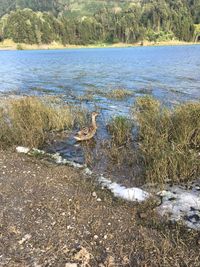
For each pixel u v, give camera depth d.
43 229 6.23
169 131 10.73
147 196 7.44
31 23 129.88
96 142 11.41
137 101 16.14
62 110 13.74
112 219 6.56
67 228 6.27
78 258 5.46
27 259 5.45
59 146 11.09
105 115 14.88
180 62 42.88
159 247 5.71
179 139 10.08
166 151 8.91
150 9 152.62
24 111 12.97
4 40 131.12
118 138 11.27
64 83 26.36
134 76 29.12
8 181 8.11
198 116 10.96
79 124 13.44
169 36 133.12
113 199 7.38
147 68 36.12
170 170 8.28
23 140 11.09
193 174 8.35
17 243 5.83
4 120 12.45
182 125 10.53
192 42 131.38
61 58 63.62
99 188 7.89
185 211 6.81
